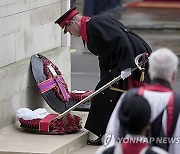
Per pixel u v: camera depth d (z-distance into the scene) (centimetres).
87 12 5366
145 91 1266
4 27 2195
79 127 2195
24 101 2294
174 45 4822
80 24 2091
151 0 7000
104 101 2102
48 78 2323
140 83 2052
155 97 1258
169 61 1251
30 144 2033
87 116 2328
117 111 1283
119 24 2084
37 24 2425
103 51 2072
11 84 2211
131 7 6850
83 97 2422
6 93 2183
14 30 2259
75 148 2119
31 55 2383
